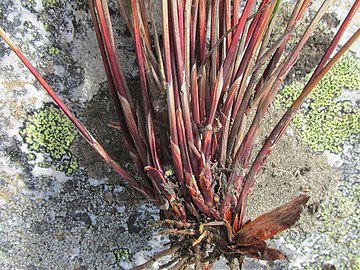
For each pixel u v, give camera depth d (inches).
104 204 3.8
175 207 3.2
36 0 3.6
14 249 3.7
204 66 3.1
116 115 3.8
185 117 3.0
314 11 3.8
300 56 3.8
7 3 3.6
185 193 3.2
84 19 3.7
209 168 3.1
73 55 3.7
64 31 3.7
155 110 3.2
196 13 3.1
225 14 3.2
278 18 3.8
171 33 2.9
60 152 3.7
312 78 3.2
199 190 3.2
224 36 2.9
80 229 3.8
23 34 3.6
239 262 3.3
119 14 3.7
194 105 3.1
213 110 3.0
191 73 3.0
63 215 3.8
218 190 3.2
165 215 3.4
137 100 3.4
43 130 3.7
